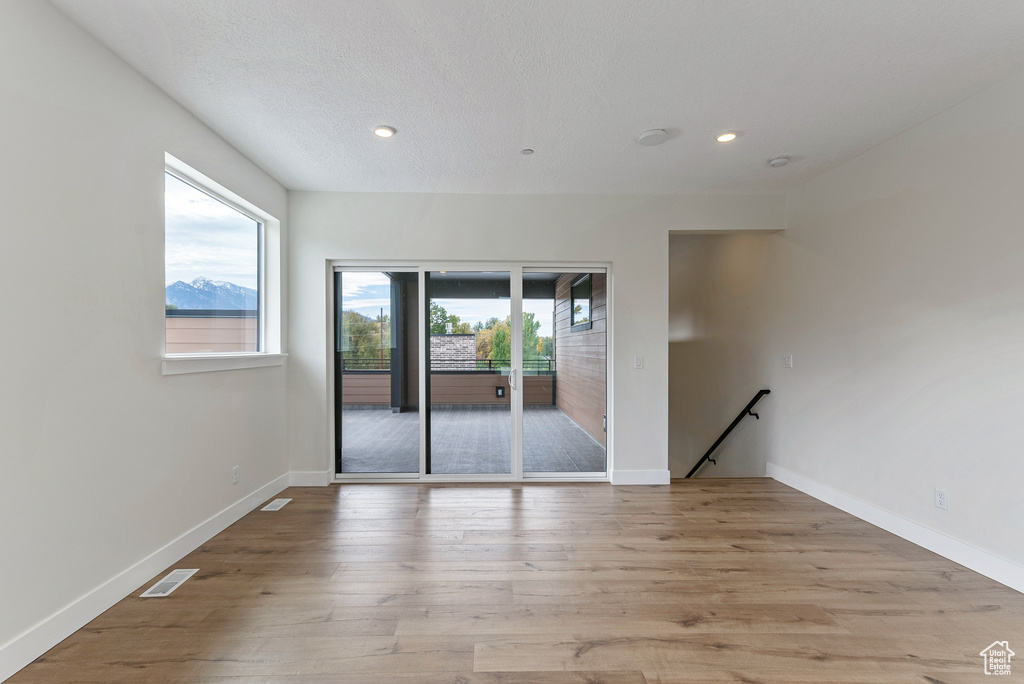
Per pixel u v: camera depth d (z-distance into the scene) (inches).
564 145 113.7
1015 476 85.6
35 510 64.4
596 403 158.9
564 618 74.8
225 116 98.7
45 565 65.8
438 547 101.7
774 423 159.9
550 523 116.3
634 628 72.2
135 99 82.5
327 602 79.1
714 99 92.4
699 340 211.2
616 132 106.8
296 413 148.3
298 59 78.9
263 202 130.3
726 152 118.5
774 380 159.6
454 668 63.0
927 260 102.6
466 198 150.6
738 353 181.3
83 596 72.0
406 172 131.4
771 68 81.7
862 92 90.2
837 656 65.7
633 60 79.1
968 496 93.7
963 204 94.6
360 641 68.6
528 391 157.6
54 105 67.1
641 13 67.1
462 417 156.3
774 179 138.8
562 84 86.7
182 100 92.3
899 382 110.0
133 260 82.6
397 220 149.5
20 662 61.8
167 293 97.3
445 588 84.0
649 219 152.0
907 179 107.3
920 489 104.4
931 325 101.9
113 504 78.1
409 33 71.7
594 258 151.9
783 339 154.6
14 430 61.6
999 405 88.2
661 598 80.9
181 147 95.0
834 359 131.6
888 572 90.7
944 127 98.3
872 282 117.7
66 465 69.2
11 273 61.2
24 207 62.9
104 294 76.2
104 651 65.8
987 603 79.7
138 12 67.2
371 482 153.5
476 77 84.3
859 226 121.7
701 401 209.3
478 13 67.0
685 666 63.6
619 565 93.4
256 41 73.9
